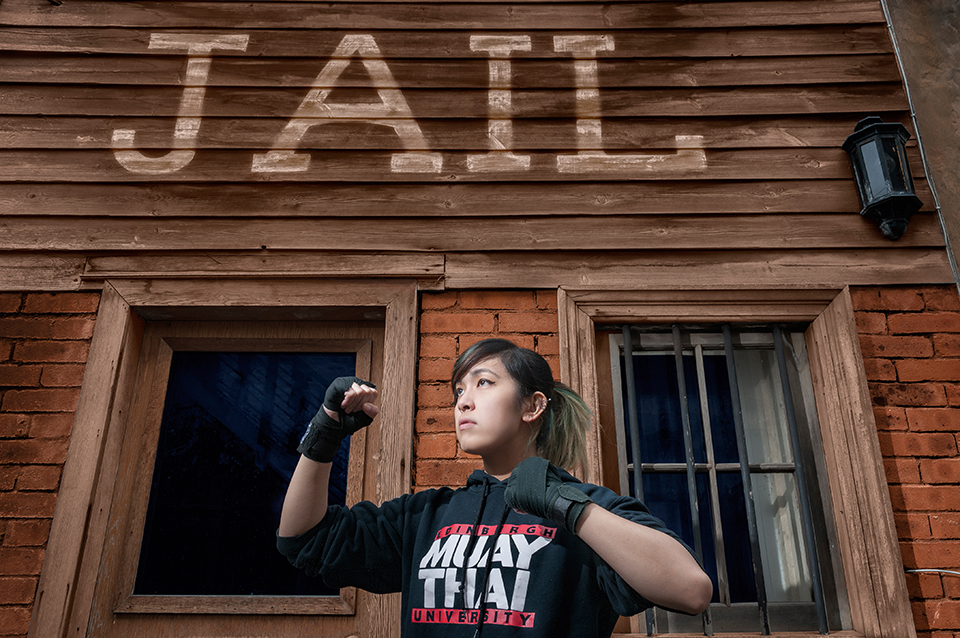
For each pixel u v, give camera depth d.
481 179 2.90
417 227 2.82
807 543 2.40
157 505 2.56
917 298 2.67
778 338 2.68
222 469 2.64
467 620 1.07
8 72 3.05
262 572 2.49
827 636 2.24
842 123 2.99
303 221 2.83
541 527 1.14
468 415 1.25
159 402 2.69
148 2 3.20
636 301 2.67
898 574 2.24
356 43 3.14
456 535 1.19
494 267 2.75
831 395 2.54
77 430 2.47
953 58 3.05
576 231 2.81
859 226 2.79
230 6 3.21
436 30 3.17
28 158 2.92
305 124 2.99
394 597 2.38
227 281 2.73
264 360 2.82
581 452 1.33
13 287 2.70
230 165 2.92
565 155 2.94
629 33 3.17
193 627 2.37
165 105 3.02
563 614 1.05
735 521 2.47
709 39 3.14
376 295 2.70
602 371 2.66
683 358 2.70
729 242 2.77
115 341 2.61
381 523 1.33
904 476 2.41
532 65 3.11
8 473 2.41
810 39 3.13
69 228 2.80
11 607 2.24
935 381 2.54
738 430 2.52
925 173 2.87
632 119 3.01
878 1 3.19
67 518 2.35
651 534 0.96
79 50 3.10
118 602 2.38
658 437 2.60
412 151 2.95
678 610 0.95
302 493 1.24
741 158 2.93
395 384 2.54
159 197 2.86
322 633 2.37
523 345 2.63
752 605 2.35
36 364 2.58
